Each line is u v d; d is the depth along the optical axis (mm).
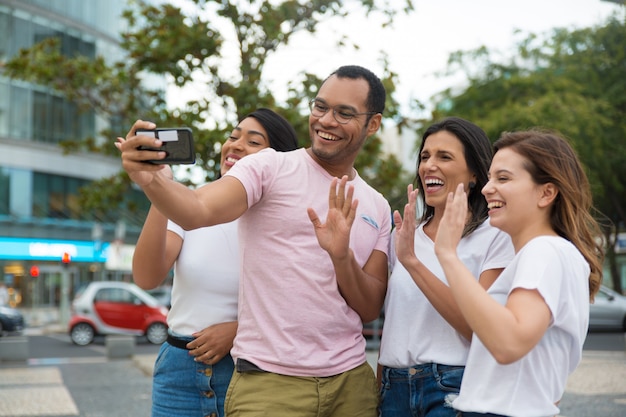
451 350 2799
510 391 2240
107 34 38000
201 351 3219
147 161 2238
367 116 2922
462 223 2229
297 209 2836
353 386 2891
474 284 2109
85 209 10930
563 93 22281
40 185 34906
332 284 2828
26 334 24547
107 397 9586
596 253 2430
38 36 34469
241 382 2840
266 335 2799
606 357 13609
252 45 8844
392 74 8617
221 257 3293
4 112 33500
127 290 19656
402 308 2934
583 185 2410
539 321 2074
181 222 2453
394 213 2742
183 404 3309
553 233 2367
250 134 3566
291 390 2771
